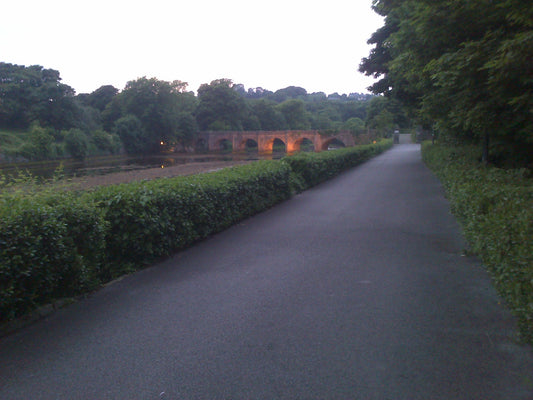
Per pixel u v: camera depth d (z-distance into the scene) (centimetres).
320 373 367
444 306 509
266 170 1306
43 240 500
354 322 470
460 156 1527
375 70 2766
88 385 359
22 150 5797
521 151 1119
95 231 596
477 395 332
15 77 7506
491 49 695
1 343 441
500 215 525
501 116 823
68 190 688
